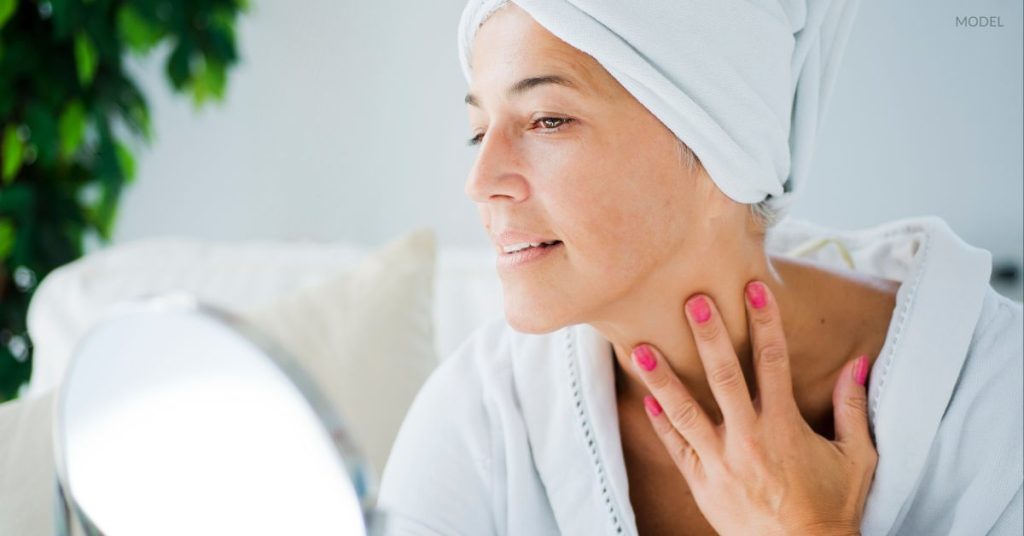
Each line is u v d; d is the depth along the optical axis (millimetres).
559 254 674
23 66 2023
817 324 770
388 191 2309
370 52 2252
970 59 1159
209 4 2197
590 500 780
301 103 2344
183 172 2480
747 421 710
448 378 859
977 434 725
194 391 415
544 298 680
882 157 1241
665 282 700
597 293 677
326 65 2301
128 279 1402
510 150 660
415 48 2223
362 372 1044
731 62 654
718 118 662
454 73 2203
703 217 692
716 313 705
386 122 2283
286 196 2412
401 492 812
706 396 768
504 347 859
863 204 1271
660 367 731
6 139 2045
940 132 1199
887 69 1208
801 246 919
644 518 826
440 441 828
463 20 696
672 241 682
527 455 807
